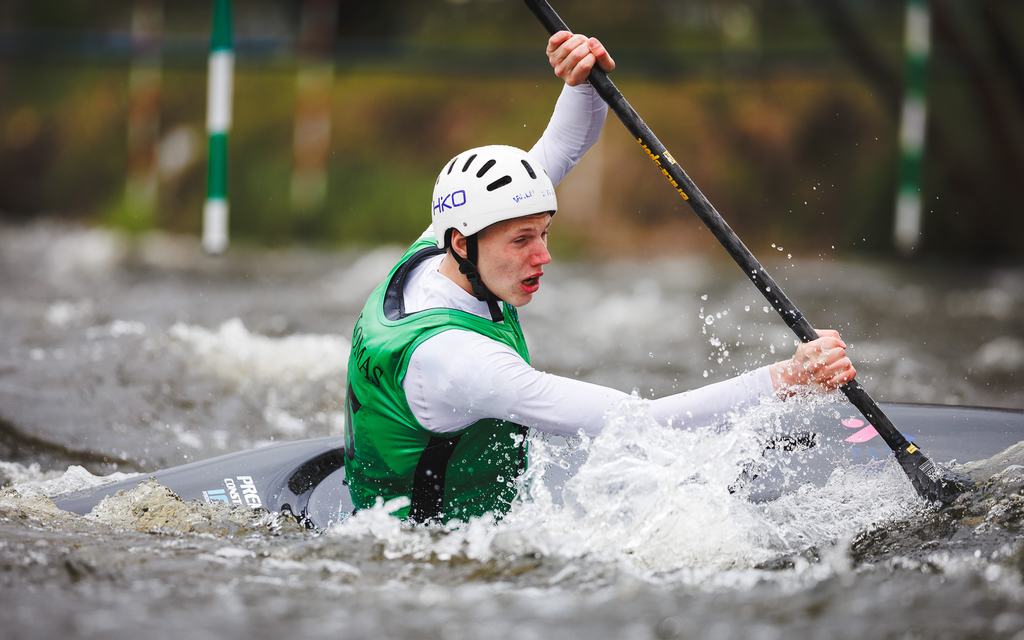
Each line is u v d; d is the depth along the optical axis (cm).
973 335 2589
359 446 1119
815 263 3925
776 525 1116
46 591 924
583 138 1273
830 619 873
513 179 1034
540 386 1027
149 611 882
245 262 3844
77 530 1114
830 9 3734
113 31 5419
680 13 5041
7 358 2092
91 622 855
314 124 4738
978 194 3981
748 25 4975
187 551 1048
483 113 4703
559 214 4381
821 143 4412
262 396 1950
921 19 3547
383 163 4641
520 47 5047
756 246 4228
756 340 2567
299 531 1151
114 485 1259
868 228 4203
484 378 1020
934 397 2083
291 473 1299
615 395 1045
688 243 4281
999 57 3631
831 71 4541
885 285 3350
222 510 1202
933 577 967
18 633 830
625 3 5081
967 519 1120
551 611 893
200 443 1717
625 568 1006
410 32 5209
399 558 1028
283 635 834
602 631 848
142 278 3359
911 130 3578
